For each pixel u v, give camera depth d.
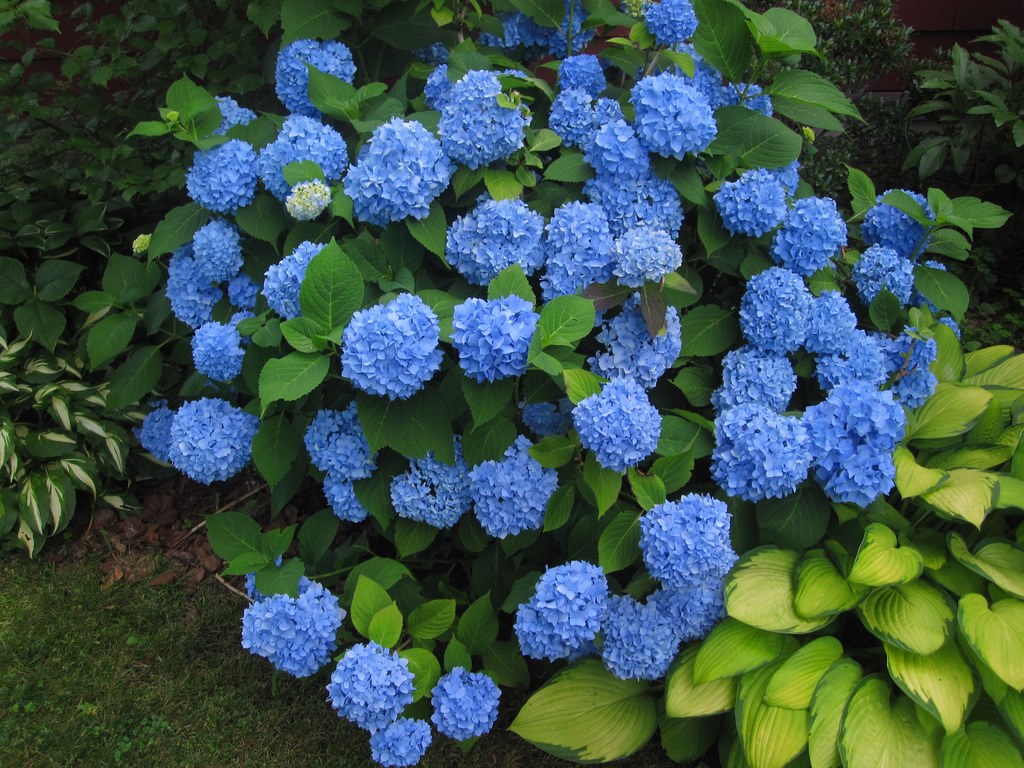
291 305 1.55
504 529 1.55
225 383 1.81
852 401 1.50
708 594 1.49
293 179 1.61
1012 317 2.67
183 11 2.24
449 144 1.60
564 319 1.47
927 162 2.74
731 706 1.45
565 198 1.71
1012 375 1.94
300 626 1.48
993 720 1.44
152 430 1.98
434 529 1.68
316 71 1.78
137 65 2.22
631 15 1.94
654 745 1.66
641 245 1.49
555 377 1.50
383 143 1.54
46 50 2.51
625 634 1.48
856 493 1.49
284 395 1.41
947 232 1.85
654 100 1.57
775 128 1.71
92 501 2.08
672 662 1.52
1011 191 2.89
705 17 1.71
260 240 1.79
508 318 1.41
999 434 1.73
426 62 2.13
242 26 2.25
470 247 1.59
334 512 1.69
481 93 1.56
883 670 1.56
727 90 1.86
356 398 1.55
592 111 1.73
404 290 1.61
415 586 1.71
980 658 1.36
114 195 2.36
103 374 2.19
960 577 1.54
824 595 1.46
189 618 1.88
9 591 1.92
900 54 2.90
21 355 2.10
